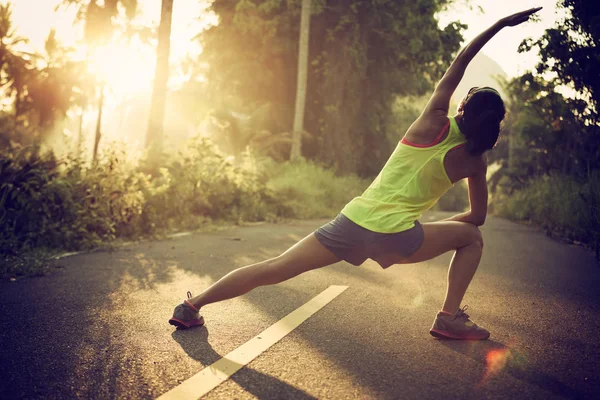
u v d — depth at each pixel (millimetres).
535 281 5199
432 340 3133
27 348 2891
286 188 14922
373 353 2879
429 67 23141
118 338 3096
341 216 2854
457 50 22438
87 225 7426
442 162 2732
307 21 18938
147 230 8531
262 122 20922
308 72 21859
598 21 7227
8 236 6203
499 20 2721
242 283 3078
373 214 2770
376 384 2438
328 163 20859
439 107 2775
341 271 5523
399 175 2791
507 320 3641
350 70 21172
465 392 2359
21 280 4844
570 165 11555
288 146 20938
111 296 4191
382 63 22469
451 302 3141
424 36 21547
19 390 2314
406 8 20547
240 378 2490
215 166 11617
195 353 2844
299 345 3004
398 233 2736
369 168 24422
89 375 2508
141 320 3496
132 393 2305
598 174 8195
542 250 7793
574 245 8539
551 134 10812
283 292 4430
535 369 2668
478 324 3508
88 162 8141
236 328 3330
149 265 5707
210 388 2363
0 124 25125
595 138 8672
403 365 2697
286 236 8875
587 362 2789
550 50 7738
